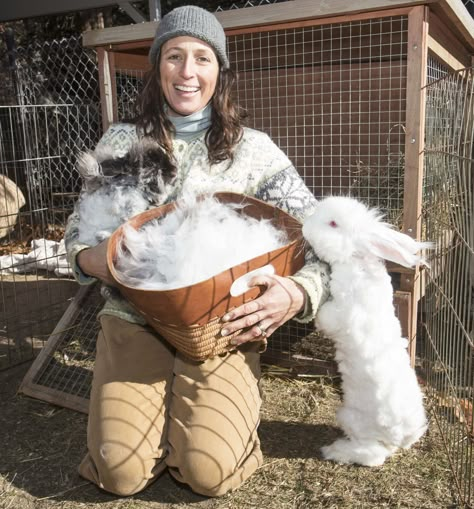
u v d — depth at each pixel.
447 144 2.49
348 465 2.18
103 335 2.26
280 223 2.09
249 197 2.10
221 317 1.78
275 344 3.06
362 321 1.99
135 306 1.81
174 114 2.34
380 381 2.02
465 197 2.03
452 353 2.30
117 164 2.24
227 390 2.09
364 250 1.98
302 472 2.15
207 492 2.00
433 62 2.91
